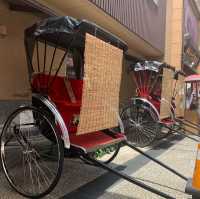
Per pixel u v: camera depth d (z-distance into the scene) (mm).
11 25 5379
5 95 5309
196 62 18594
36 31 3076
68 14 5480
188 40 14961
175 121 6930
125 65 10164
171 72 6637
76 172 3736
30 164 3186
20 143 3193
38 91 3250
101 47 2928
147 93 6164
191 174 3943
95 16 5715
